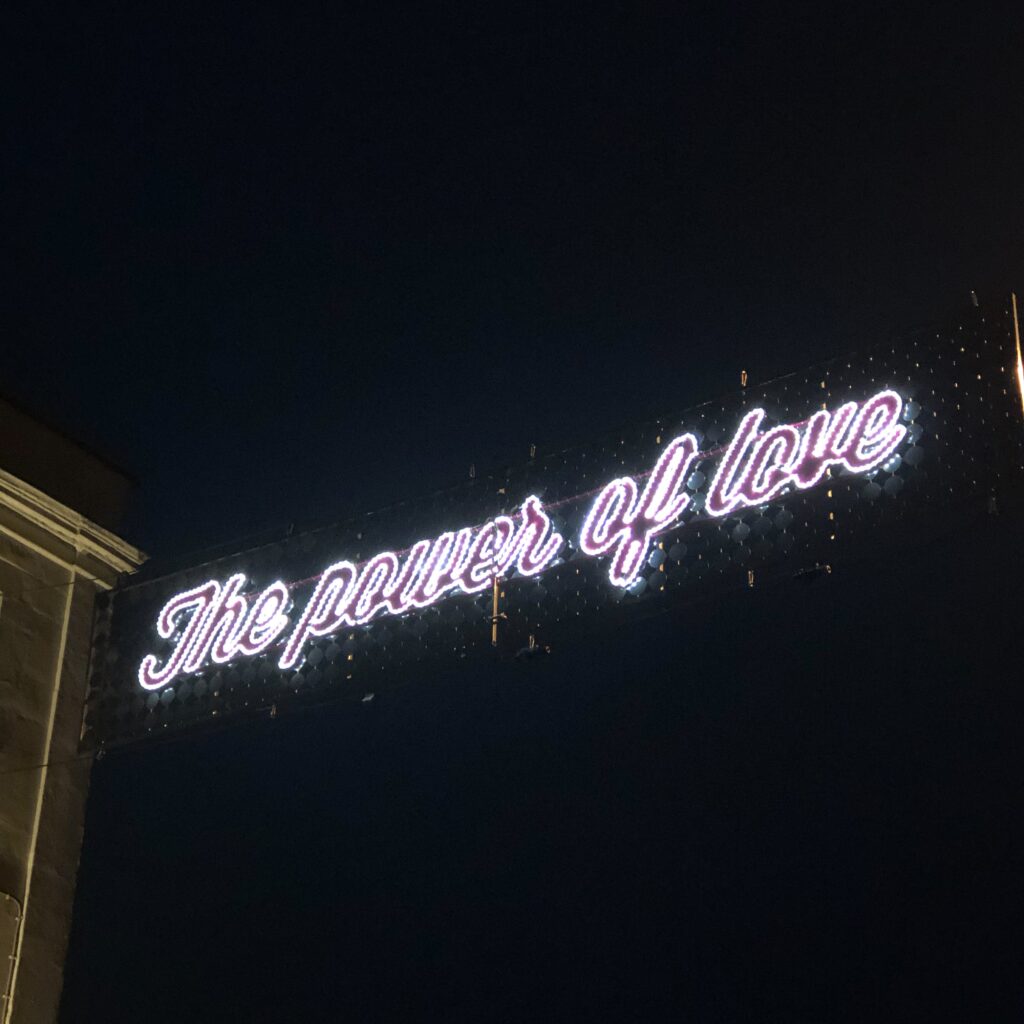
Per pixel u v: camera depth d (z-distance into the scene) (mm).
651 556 11727
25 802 14898
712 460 11750
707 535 11570
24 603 15305
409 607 12688
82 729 15070
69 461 16406
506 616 12219
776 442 11391
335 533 13547
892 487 10953
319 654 13203
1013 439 10641
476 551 12508
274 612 13562
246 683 13680
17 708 14945
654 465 11969
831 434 11180
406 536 13086
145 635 14977
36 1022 14398
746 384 11773
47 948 14711
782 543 11250
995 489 10617
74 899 15086
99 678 15180
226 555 14320
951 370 10961
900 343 11203
